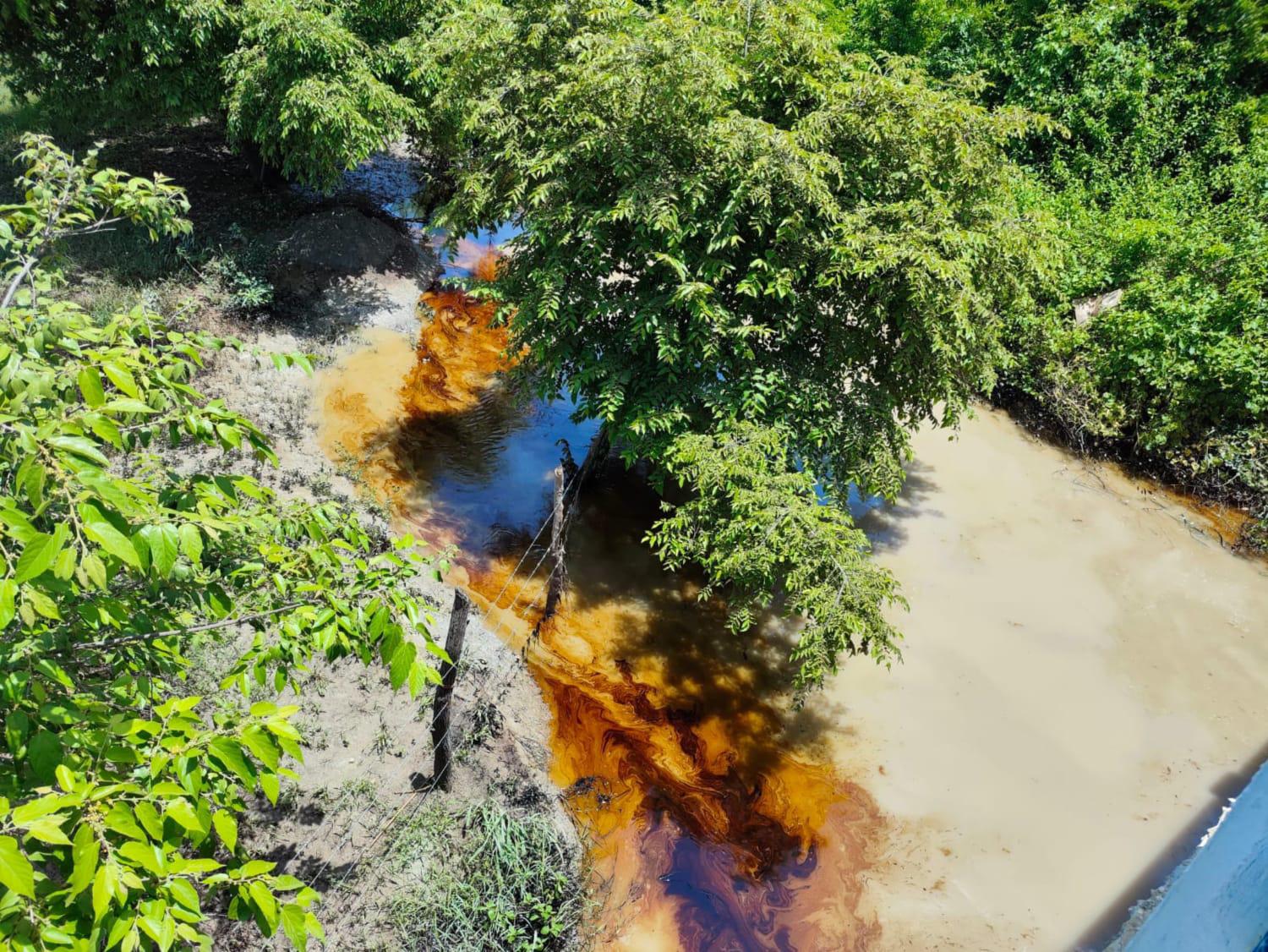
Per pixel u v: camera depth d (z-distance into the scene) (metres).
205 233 15.75
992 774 9.19
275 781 3.29
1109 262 15.76
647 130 9.05
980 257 9.85
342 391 13.52
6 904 2.70
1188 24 20.34
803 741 9.40
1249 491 13.28
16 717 3.18
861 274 8.95
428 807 7.73
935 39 22.22
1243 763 9.49
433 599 10.04
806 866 8.16
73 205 5.23
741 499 8.19
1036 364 15.03
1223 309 13.62
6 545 3.17
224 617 4.63
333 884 6.96
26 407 3.27
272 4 13.45
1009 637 10.91
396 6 14.84
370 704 8.61
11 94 18.08
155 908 2.89
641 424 9.16
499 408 14.15
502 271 11.67
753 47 9.77
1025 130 10.22
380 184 19.42
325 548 4.42
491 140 10.55
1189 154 19.44
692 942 7.44
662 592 11.11
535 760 8.60
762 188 8.39
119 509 2.63
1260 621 11.47
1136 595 11.75
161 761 3.12
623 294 9.63
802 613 8.18
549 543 11.59
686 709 9.61
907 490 13.38
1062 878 8.23
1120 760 9.45
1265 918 6.22
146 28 13.37
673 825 8.34
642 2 13.88
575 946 7.14
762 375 9.54
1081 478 14.05
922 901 7.96
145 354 3.79
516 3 10.95
